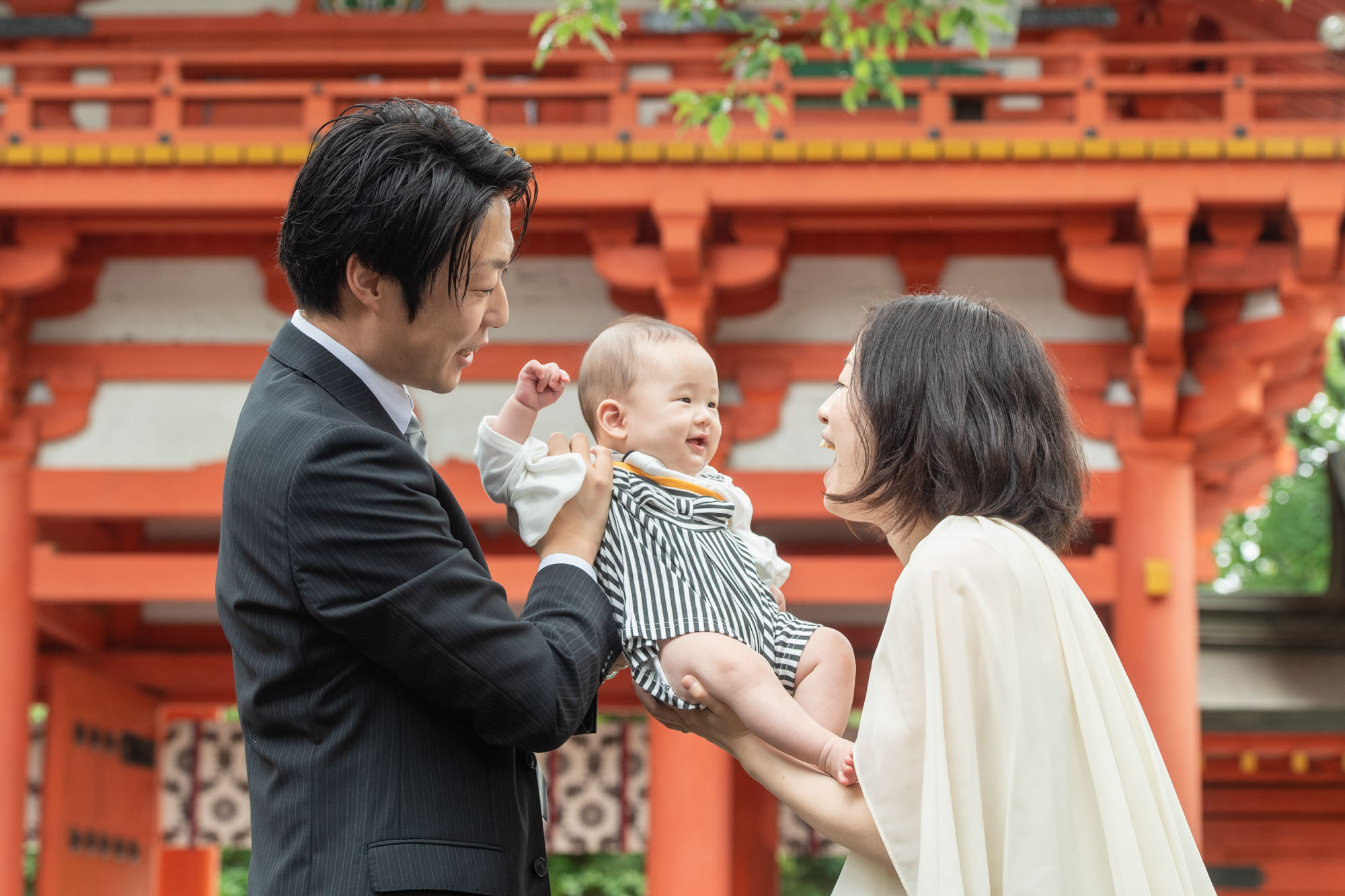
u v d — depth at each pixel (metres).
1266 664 12.27
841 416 2.65
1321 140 9.29
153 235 10.59
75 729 11.91
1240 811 12.60
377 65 10.68
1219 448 11.12
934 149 9.41
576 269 10.52
